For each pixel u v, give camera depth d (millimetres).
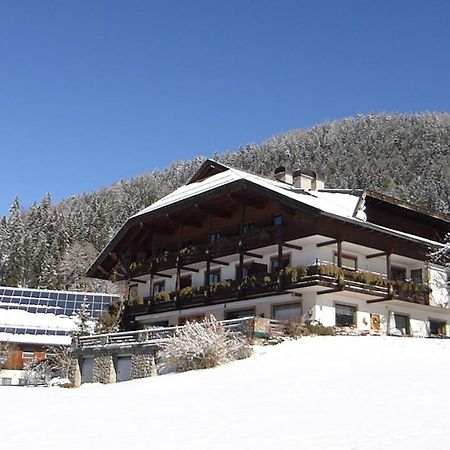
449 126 141875
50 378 36000
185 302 34594
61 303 52250
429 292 32531
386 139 138000
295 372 16984
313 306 29141
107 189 133750
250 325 23656
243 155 143000
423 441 7980
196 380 17844
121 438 9648
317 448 7996
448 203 93062
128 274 39969
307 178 37844
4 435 10273
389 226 34594
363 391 12844
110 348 29953
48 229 92062
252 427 9930
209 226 34688
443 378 13703
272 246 31250
